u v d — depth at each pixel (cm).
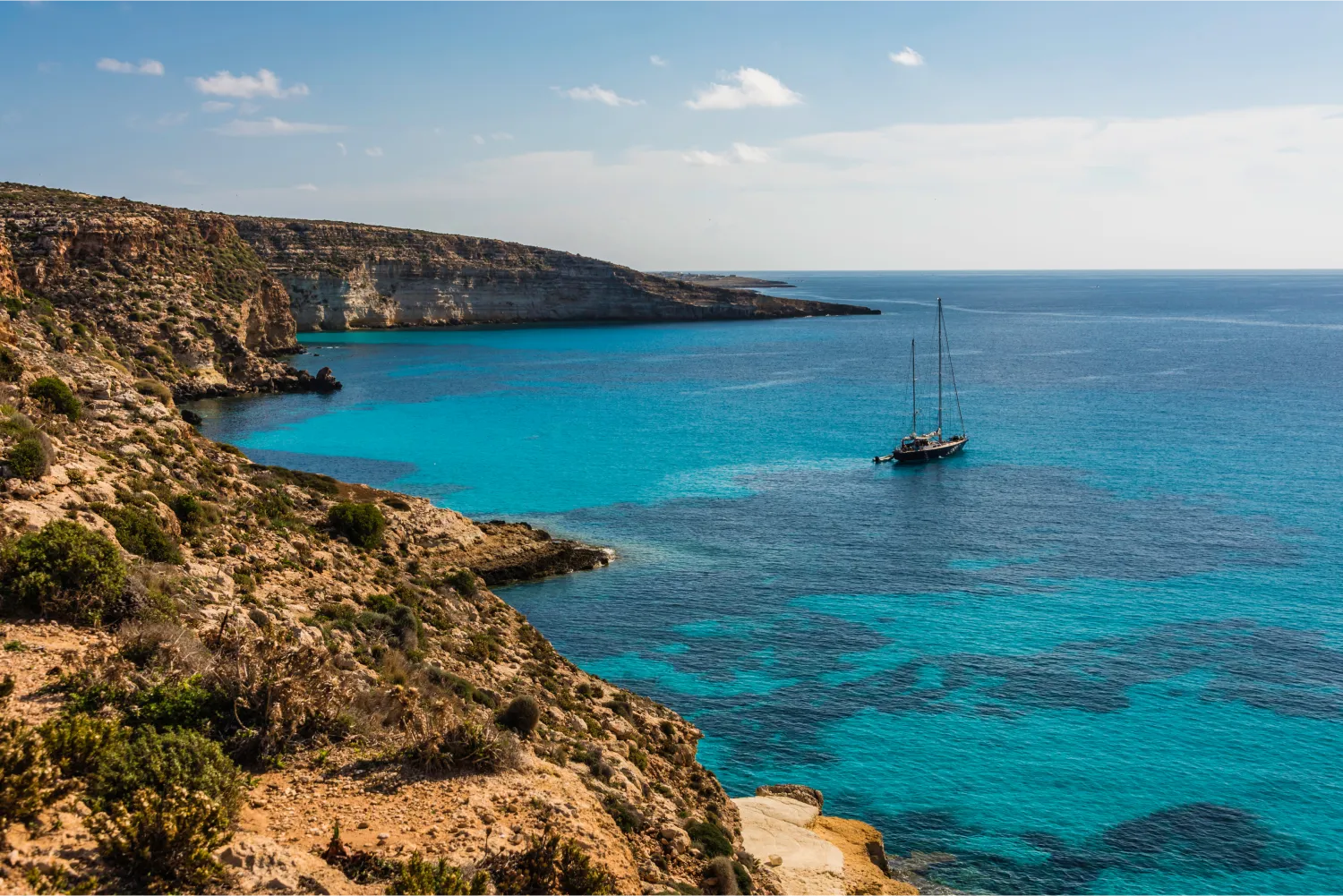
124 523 2527
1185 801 3925
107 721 1443
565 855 1517
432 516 6762
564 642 5569
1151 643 5431
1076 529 7781
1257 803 3900
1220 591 6244
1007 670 5131
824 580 6638
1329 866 3509
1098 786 4041
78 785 1316
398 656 2547
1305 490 8894
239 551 3133
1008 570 6775
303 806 1545
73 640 1806
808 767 4231
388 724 1927
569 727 2864
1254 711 4609
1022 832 3747
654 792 2716
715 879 2025
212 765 1438
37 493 2438
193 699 1670
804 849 3334
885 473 10131
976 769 4191
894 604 6138
